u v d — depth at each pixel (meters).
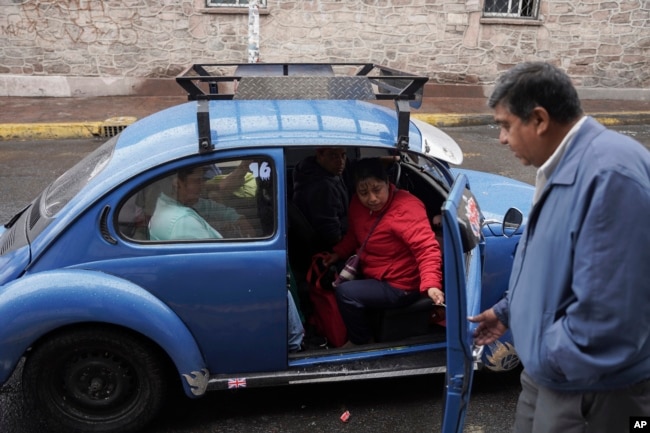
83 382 2.88
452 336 2.11
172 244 2.75
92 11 10.23
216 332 2.85
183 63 10.70
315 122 2.95
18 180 6.82
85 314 2.64
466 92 11.45
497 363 3.21
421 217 2.97
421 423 3.09
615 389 1.79
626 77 11.73
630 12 11.27
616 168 1.59
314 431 3.04
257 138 2.80
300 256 3.57
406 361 3.05
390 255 3.05
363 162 3.01
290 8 10.58
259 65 3.86
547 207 1.77
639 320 1.59
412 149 2.92
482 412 3.19
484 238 3.07
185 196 2.80
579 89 11.71
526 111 1.74
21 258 2.77
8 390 3.35
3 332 2.62
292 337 2.99
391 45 10.99
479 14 10.94
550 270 1.75
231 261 2.77
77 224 2.72
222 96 2.84
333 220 3.50
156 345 2.85
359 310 3.05
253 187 2.80
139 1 10.26
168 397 3.26
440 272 2.87
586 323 1.63
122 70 10.64
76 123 8.80
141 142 2.98
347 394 3.32
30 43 10.30
